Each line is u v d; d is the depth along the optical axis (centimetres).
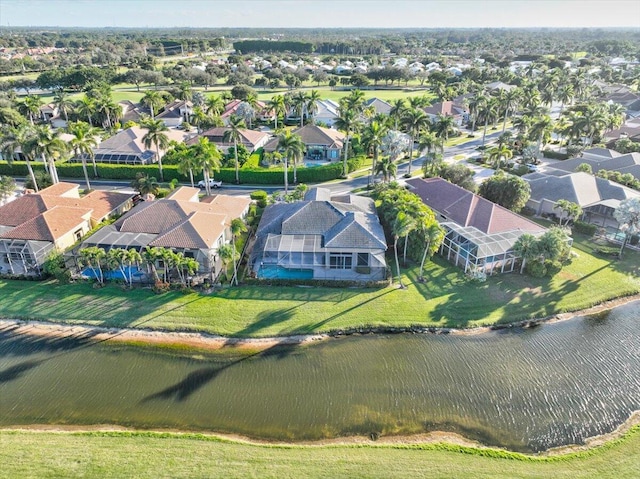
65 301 4650
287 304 4662
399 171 9356
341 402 3488
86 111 11844
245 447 3017
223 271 5225
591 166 8362
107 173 8819
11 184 7206
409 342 4184
